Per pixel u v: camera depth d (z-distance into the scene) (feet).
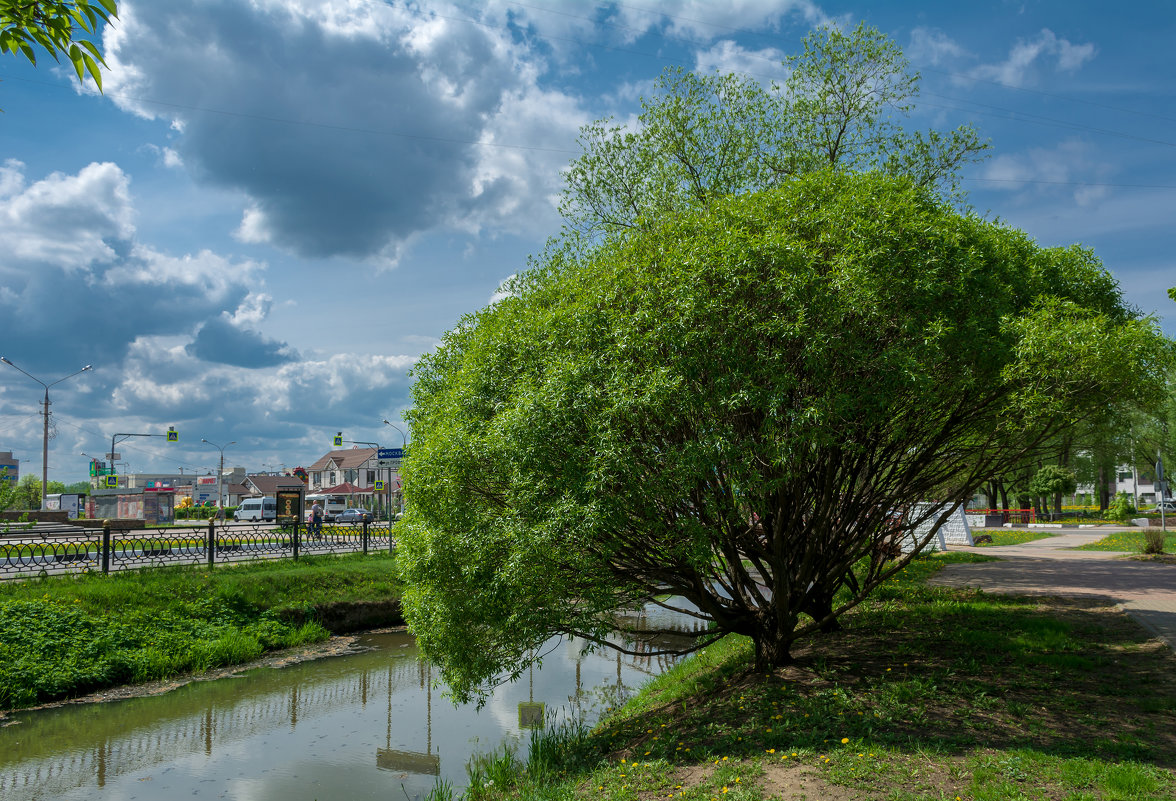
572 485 20.93
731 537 26.16
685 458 20.80
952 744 18.40
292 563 68.13
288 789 27.09
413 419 31.04
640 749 22.33
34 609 44.62
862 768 17.20
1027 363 22.57
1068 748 17.63
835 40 47.11
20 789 27.40
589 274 26.35
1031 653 27.53
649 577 26.63
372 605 61.67
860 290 20.57
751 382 20.56
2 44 12.37
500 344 25.54
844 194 24.06
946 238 23.63
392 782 27.73
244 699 39.88
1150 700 21.08
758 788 16.92
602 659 48.67
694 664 39.27
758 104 45.73
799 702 23.13
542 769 24.29
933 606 40.09
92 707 38.11
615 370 21.49
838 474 28.86
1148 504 222.28
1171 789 15.02
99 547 61.62
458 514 23.52
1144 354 24.09
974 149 46.88
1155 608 35.68
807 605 34.68
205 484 320.70
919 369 21.44
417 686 42.63
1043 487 146.51
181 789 27.27
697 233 23.84
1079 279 28.76
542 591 23.06
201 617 52.13
